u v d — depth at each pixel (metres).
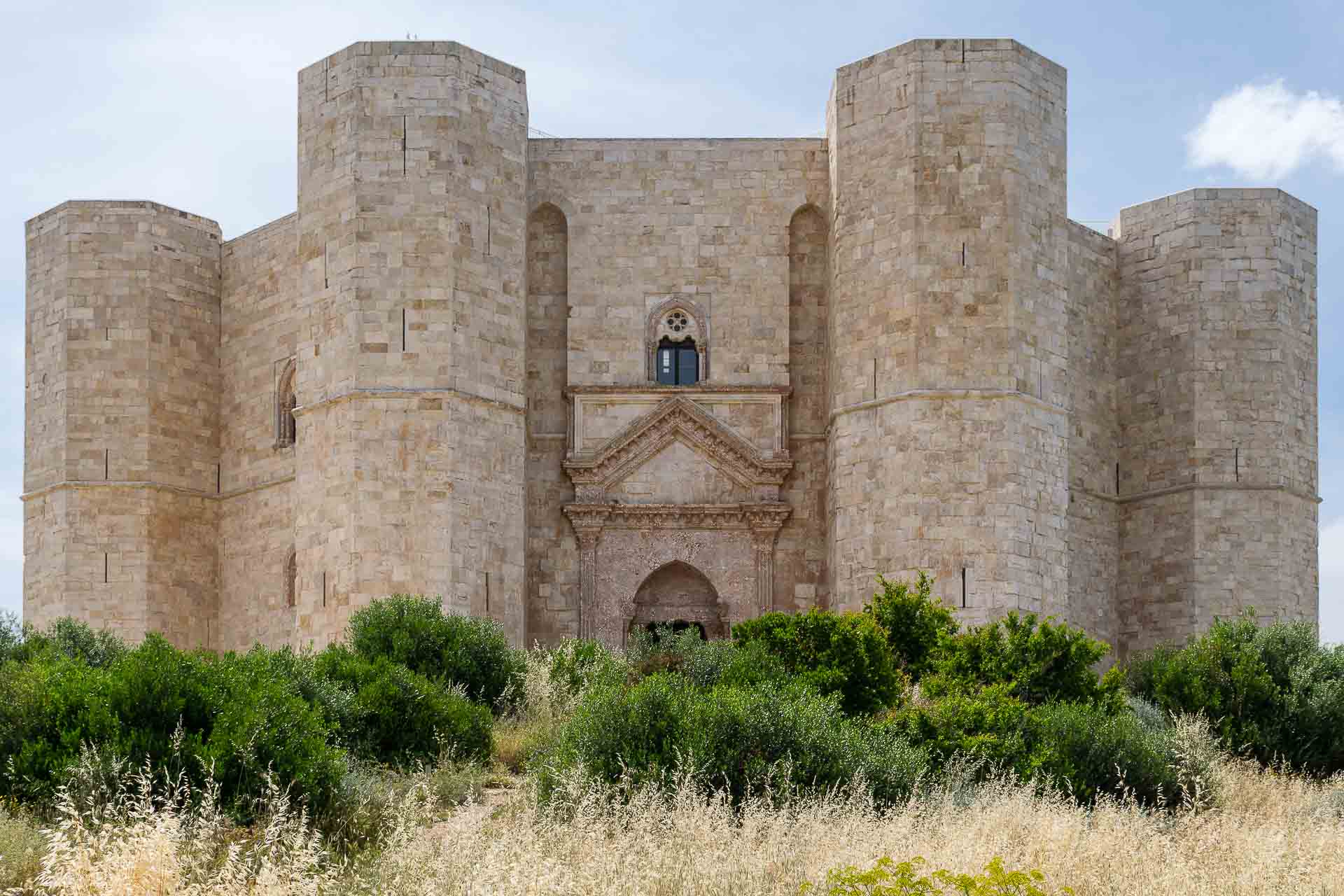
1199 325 52.50
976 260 47.53
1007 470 46.72
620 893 20.00
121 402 54.03
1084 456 52.50
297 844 20.81
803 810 25.33
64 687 26.94
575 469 51.41
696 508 51.31
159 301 54.75
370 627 40.34
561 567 51.53
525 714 37.66
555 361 52.34
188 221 55.78
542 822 24.20
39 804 24.81
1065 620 47.66
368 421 47.38
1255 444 52.03
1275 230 52.97
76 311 54.44
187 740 26.00
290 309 53.31
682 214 52.38
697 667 37.69
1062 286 49.16
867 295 48.66
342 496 47.47
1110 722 31.86
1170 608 52.09
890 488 47.34
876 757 28.75
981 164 47.88
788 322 52.00
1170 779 30.98
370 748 31.92
